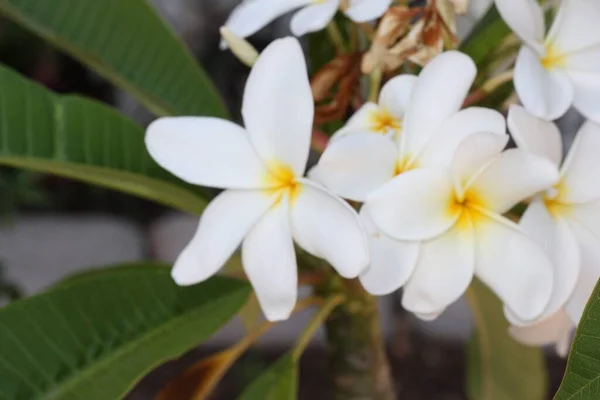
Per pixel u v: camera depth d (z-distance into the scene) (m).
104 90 1.24
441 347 1.13
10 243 1.26
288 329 1.16
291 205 0.40
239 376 1.11
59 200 1.29
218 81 1.15
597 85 0.41
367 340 0.52
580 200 0.41
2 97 0.44
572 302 0.41
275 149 0.40
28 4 0.50
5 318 0.41
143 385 1.11
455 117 0.40
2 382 0.40
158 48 0.51
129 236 1.28
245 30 0.43
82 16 0.50
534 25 0.41
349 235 0.39
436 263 0.40
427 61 0.42
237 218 0.41
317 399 1.06
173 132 0.41
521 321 0.40
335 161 0.39
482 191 0.40
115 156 0.46
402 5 0.43
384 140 0.39
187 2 1.17
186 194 0.47
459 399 1.03
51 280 1.24
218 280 0.45
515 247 0.40
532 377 0.60
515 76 0.40
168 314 0.44
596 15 0.41
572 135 0.90
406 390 1.06
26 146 0.44
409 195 0.39
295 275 0.40
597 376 0.37
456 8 0.41
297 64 0.40
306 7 0.42
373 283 0.40
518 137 0.39
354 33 0.45
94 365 0.41
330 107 0.44
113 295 0.43
